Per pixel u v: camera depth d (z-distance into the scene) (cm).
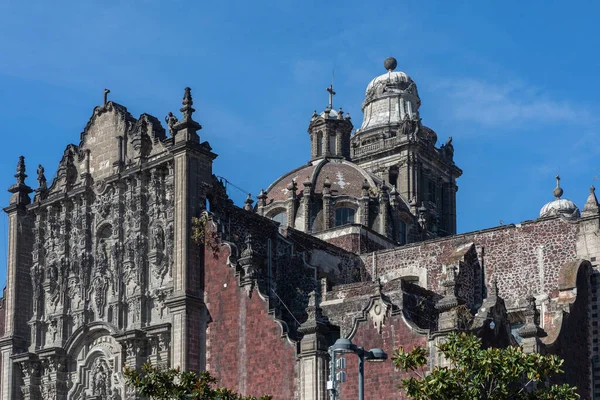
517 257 10412
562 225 10231
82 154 11206
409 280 11094
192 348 9606
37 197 11425
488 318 8531
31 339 11100
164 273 10062
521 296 10275
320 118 14412
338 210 13288
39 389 10931
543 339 9294
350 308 9744
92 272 10762
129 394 9994
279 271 10556
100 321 10456
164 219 10181
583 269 9912
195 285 9769
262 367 9231
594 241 10000
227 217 10231
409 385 6531
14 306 11238
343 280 11469
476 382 6438
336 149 14362
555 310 10000
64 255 11031
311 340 8812
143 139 10619
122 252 10512
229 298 9600
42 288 11219
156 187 10306
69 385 10706
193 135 10125
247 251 9631
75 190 11062
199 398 7100
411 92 16738
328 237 12325
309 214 13225
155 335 9812
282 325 9194
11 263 11388
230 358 9456
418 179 15625
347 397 8644
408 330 8481
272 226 10644
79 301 10781
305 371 8788
